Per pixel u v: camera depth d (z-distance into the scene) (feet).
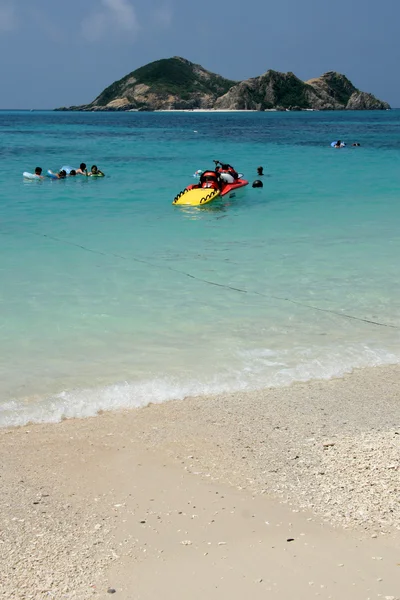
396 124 350.84
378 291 34.47
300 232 50.57
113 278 36.29
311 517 14.70
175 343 26.78
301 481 16.35
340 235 49.39
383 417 20.65
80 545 13.64
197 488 16.07
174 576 12.60
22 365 24.30
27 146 157.38
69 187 77.97
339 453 17.90
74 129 274.16
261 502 15.35
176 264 39.83
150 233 49.88
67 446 18.52
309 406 21.50
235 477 16.62
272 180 86.38
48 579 12.50
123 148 150.71
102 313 30.19
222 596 12.01
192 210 61.62
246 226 53.26
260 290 34.47
